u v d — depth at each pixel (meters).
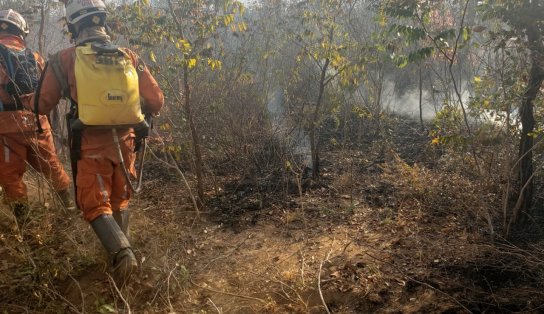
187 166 5.43
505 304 2.91
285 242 3.90
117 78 2.98
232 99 5.55
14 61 3.59
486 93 4.10
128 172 3.34
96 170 3.12
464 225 3.96
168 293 3.02
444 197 4.43
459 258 3.43
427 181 4.65
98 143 3.12
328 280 3.26
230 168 5.44
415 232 3.89
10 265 3.32
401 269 3.35
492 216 3.98
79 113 2.97
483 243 3.62
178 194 4.84
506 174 3.77
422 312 2.89
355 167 5.52
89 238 3.68
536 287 3.07
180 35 4.37
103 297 3.05
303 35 5.12
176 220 4.28
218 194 4.82
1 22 3.66
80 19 3.10
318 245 3.81
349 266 3.38
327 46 4.91
